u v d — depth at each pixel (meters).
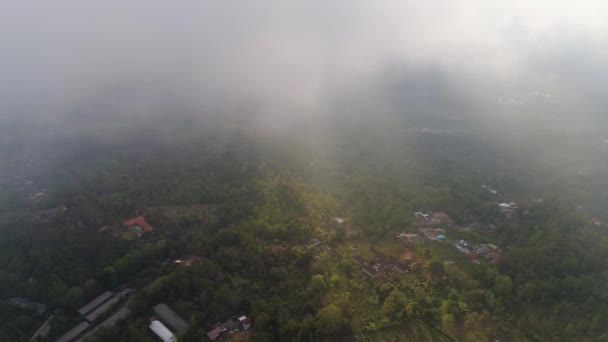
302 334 87.19
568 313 97.06
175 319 91.62
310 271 108.12
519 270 108.75
